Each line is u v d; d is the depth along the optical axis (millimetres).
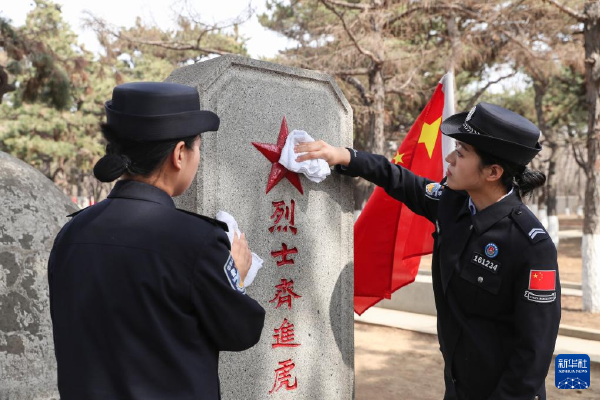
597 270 7559
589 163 7691
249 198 2211
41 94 10422
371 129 10508
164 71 18562
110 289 1147
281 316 2365
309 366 2484
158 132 1196
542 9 8570
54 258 1275
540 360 1643
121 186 1257
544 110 16531
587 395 4473
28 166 3010
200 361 1202
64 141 21500
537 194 20016
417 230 2959
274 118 2293
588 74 7859
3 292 2512
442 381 4965
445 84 3355
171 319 1162
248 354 2254
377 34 9516
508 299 1753
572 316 7379
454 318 1873
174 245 1168
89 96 21203
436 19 11141
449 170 1841
